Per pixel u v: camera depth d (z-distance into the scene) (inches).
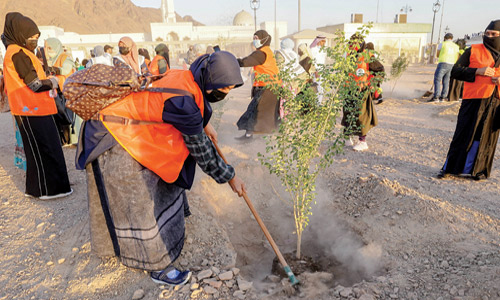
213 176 94.0
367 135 255.9
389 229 129.0
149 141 87.2
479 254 107.3
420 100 401.7
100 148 87.8
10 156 224.7
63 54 203.6
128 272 104.3
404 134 253.6
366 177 161.3
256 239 146.1
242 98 468.8
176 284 98.0
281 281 105.9
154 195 91.7
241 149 217.5
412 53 1414.9
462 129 159.8
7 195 161.8
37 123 145.3
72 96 84.0
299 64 241.6
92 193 96.3
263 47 219.3
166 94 82.7
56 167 153.5
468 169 163.3
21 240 124.6
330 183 167.9
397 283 99.0
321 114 118.3
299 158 118.3
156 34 2544.3
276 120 228.8
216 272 102.7
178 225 100.7
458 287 92.7
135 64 200.7
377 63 198.5
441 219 128.4
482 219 128.9
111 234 96.5
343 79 118.0
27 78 136.3
